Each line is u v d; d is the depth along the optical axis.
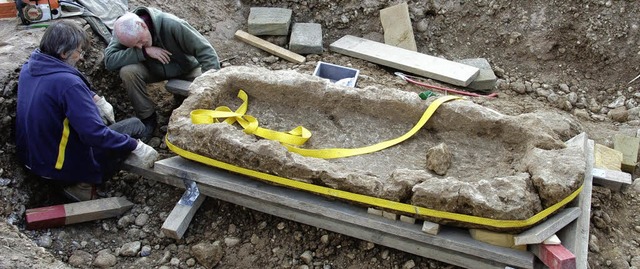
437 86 4.85
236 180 3.43
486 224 2.91
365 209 3.21
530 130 3.38
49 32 3.40
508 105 4.65
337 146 3.66
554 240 2.85
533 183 3.02
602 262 3.27
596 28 5.11
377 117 3.78
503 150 3.48
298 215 3.40
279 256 3.42
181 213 3.55
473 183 3.01
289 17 5.42
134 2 5.05
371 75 5.02
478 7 5.47
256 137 3.58
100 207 3.63
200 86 3.82
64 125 3.47
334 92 3.80
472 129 3.57
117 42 4.15
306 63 5.13
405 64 5.01
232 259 3.44
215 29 5.42
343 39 5.45
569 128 3.58
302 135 3.61
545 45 5.21
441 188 2.96
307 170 3.19
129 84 4.14
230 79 3.94
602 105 4.89
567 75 5.11
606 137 4.35
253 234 3.54
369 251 3.36
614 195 3.69
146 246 3.55
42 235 3.48
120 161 3.77
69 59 3.50
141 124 4.01
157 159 3.79
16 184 3.66
